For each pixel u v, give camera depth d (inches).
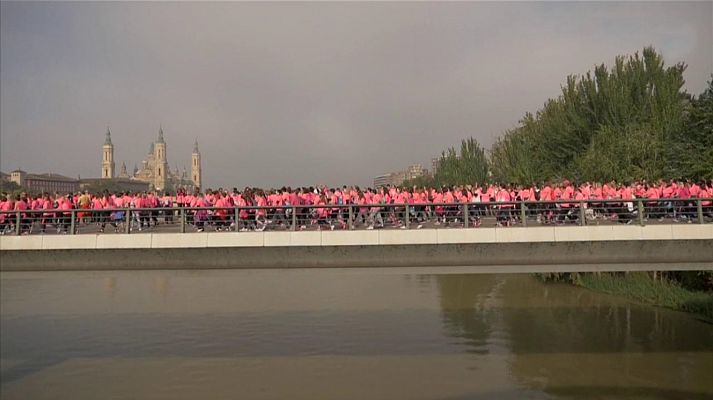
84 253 797.9
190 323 1477.6
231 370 1050.1
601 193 971.3
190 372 1042.7
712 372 930.1
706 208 888.3
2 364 1122.7
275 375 1014.4
